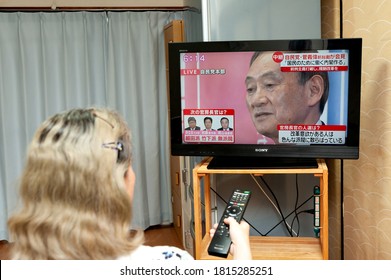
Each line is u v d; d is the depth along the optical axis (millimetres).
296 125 1563
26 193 686
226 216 1249
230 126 1607
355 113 1513
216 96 1596
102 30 3434
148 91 3543
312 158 1622
